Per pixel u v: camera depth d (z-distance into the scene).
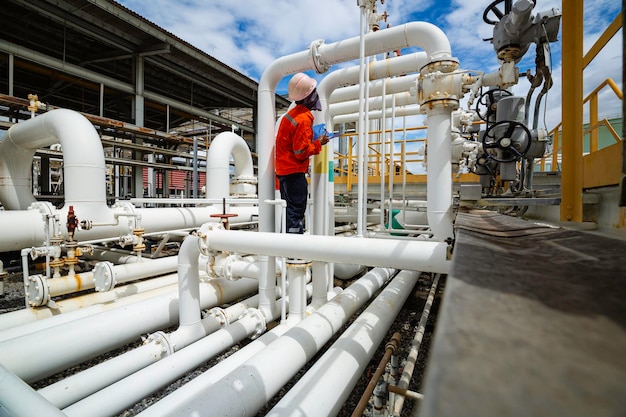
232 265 2.79
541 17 2.31
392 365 1.92
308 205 3.30
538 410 0.18
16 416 1.00
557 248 0.71
